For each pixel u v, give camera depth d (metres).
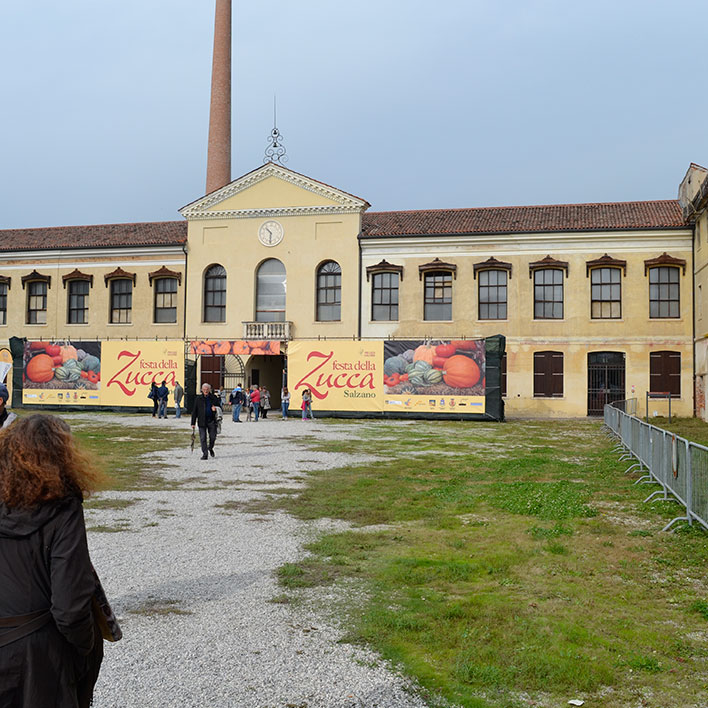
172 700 4.88
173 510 11.80
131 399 38.75
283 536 9.92
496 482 14.65
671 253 37.25
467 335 39.34
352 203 40.88
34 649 3.05
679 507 11.68
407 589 7.43
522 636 6.07
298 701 4.90
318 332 41.28
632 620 6.52
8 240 46.78
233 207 42.62
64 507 3.20
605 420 30.31
